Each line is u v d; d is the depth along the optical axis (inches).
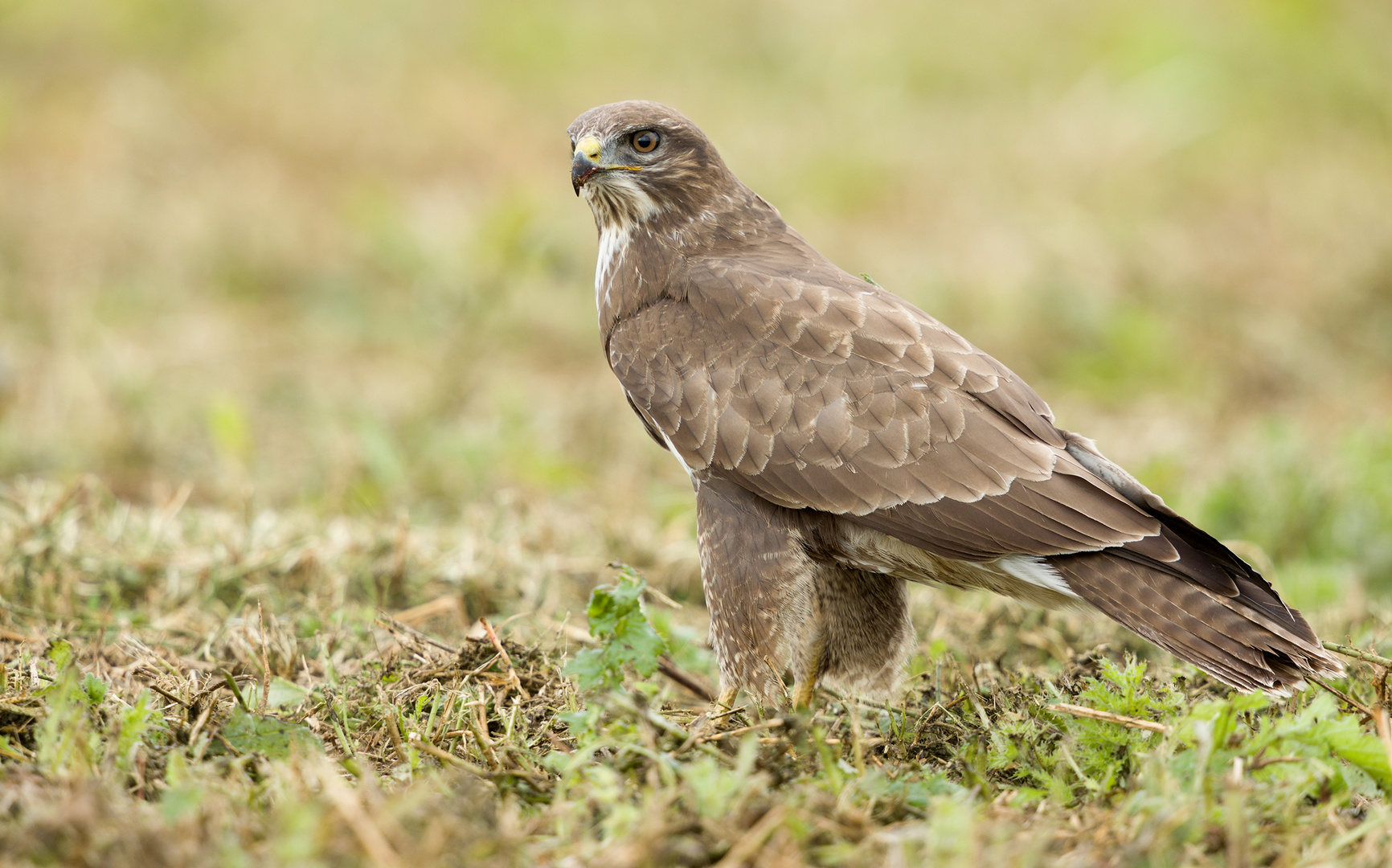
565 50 1072.8
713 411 320.2
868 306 318.3
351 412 577.6
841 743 279.3
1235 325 659.4
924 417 303.0
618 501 505.0
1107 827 231.9
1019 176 861.2
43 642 344.8
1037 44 1051.3
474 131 917.2
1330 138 919.7
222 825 219.5
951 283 699.4
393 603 402.3
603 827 232.1
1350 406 607.5
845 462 306.5
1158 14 1043.9
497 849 215.2
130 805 228.5
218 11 1093.1
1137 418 598.2
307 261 749.3
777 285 325.1
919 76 1027.3
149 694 293.0
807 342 315.3
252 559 404.8
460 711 289.1
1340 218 765.3
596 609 282.7
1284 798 237.0
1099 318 661.9
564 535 454.9
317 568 404.8
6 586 374.3
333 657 345.1
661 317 336.2
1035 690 309.1
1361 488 471.2
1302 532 461.1
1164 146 892.0
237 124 903.7
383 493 497.4
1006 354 652.7
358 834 211.6
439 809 224.7
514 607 398.6
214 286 727.7
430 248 728.3
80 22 1063.0
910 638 329.7
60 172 830.5
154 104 911.0
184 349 648.4
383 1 1117.1
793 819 219.0
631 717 265.0
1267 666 274.2
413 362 645.9
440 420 577.6
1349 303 681.0
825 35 1073.5
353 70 1008.2
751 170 863.1
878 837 221.1
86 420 546.6
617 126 346.3
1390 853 224.1
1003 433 299.9
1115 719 270.1
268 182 835.4
